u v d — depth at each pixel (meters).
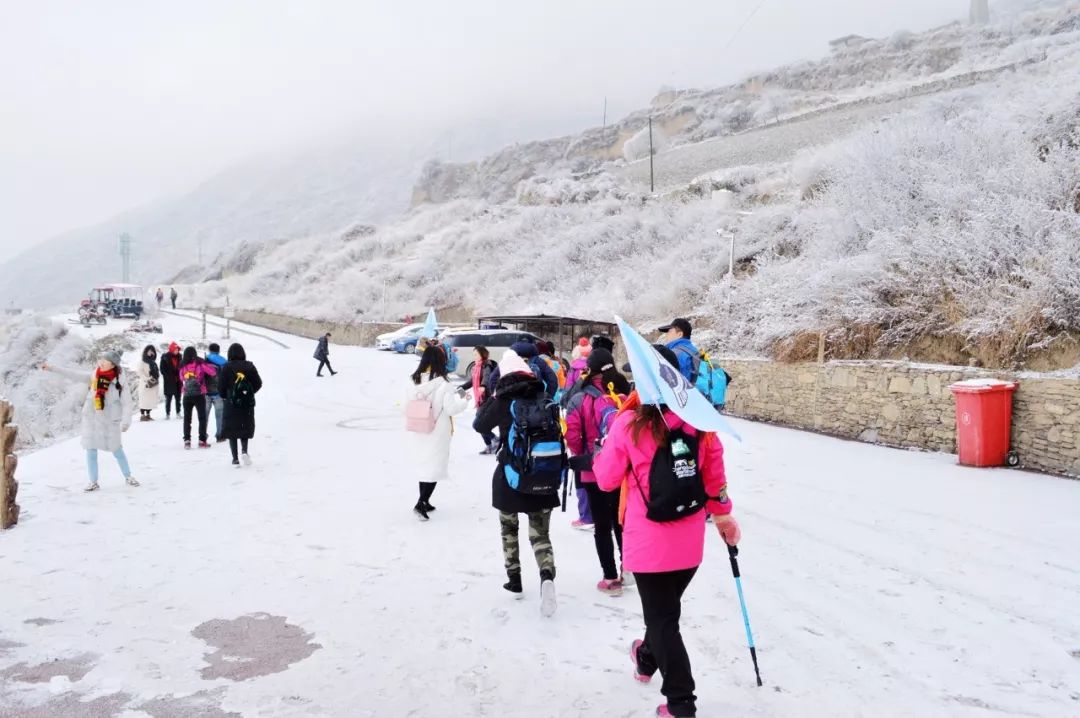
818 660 4.50
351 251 74.12
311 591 5.74
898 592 5.64
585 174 75.75
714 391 7.41
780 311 16.78
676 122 95.06
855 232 17.25
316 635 4.90
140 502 8.66
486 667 4.43
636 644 4.23
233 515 8.07
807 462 11.02
